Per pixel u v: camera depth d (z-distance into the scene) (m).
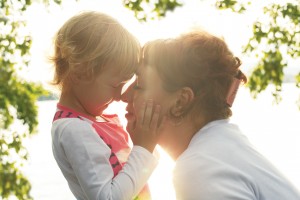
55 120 2.05
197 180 1.44
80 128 1.96
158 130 1.72
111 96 2.06
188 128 1.66
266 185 1.47
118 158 2.05
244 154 1.53
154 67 1.68
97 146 1.94
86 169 1.89
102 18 2.08
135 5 4.96
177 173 1.49
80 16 2.12
